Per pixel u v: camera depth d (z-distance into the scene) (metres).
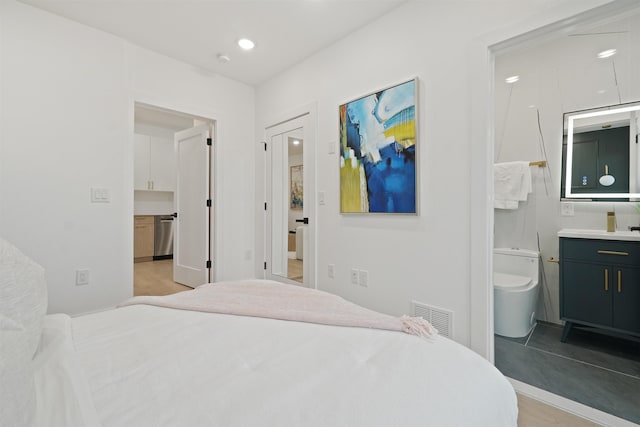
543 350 2.07
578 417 1.38
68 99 2.22
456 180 1.79
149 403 0.58
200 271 3.32
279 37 2.49
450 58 1.81
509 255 2.68
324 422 0.53
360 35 2.35
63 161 2.20
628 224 2.25
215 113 3.15
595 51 2.40
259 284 1.45
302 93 2.87
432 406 0.59
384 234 2.17
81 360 0.74
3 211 1.98
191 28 2.36
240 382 0.65
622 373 1.77
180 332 0.93
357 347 0.83
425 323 0.97
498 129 2.89
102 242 2.37
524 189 2.64
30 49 2.07
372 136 2.22
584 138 2.45
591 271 2.07
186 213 3.58
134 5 2.09
